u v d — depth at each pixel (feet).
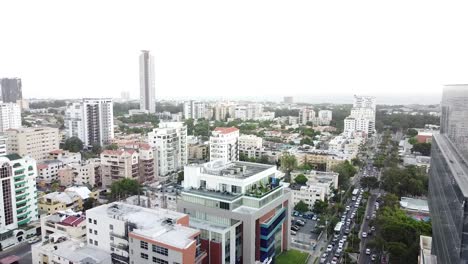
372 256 417.28
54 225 360.28
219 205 359.25
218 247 327.88
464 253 168.66
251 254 346.74
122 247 291.79
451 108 265.75
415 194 617.62
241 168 417.08
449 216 205.77
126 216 304.71
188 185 394.93
